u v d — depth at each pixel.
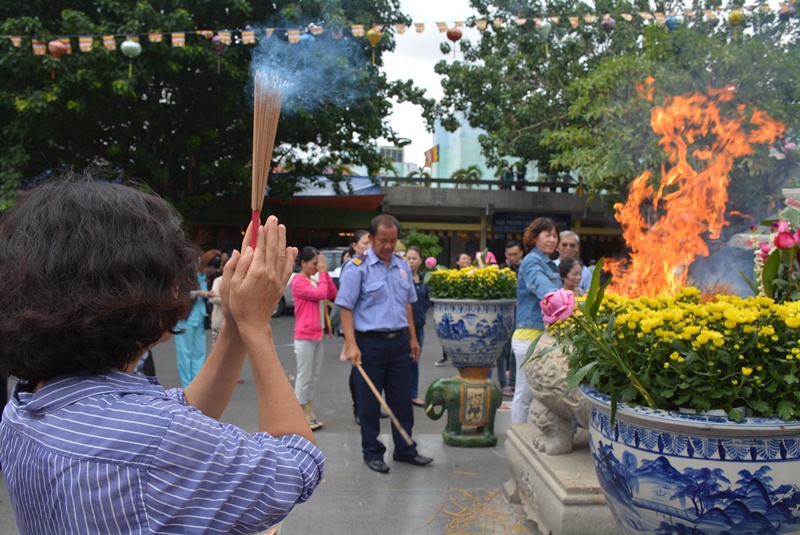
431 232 18.27
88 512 0.88
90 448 0.91
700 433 1.60
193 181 12.54
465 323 4.54
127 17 9.30
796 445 1.58
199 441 0.95
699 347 1.62
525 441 3.30
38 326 0.92
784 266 2.04
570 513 2.65
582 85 8.83
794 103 7.69
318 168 14.05
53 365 0.98
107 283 0.95
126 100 9.86
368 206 17.38
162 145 11.77
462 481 3.91
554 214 18.50
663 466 1.65
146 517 0.90
